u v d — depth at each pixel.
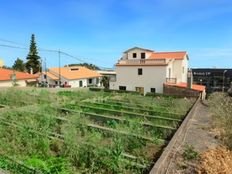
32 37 63.94
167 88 28.72
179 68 37.22
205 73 47.38
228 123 8.43
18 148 6.30
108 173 5.21
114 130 7.75
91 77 54.50
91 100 17.05
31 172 4.86
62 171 5.03
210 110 12.60
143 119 10.77
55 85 45.44
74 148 5.91
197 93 20.89
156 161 5.56
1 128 7.50
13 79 32.84
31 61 63.84
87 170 5.29
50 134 7.23
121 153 5.79
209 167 4.86
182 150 6.15
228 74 45.62
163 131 8.78
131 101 16.91
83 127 8.09
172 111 13.13
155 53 41.47
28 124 7.87
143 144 7.13
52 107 11.87
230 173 4.65
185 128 8.64
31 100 15.05
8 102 14.07
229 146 6.42
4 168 5.02
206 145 6.62
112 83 35.78
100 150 5.69
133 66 34.19
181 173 4.79
